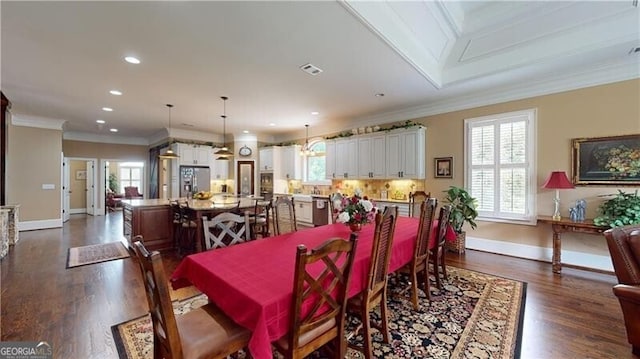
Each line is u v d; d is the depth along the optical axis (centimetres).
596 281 331
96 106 535
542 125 410
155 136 889
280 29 265
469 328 230
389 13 288
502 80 405
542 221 376
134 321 242
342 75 379
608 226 325
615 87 357
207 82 404
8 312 257
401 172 548
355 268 183
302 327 139
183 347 135
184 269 196
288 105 530
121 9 232
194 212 440
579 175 380
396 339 215
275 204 332
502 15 330
